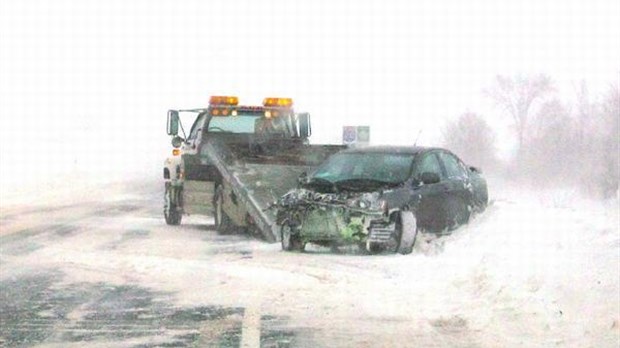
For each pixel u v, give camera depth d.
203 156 19.56
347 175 16.22
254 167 17.83
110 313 10.05
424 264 13.48
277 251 15.52
